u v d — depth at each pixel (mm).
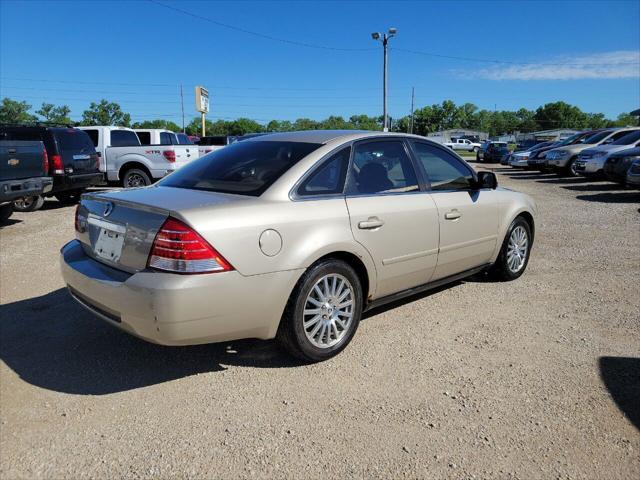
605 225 8797
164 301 2830
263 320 3184
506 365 3537
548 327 4195
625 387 3244
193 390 3213
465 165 4809
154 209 3000
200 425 2844
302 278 3334
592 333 4070
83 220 3611
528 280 5484
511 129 141750
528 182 17422
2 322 4277
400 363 3564
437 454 2594
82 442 2697
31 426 2836
